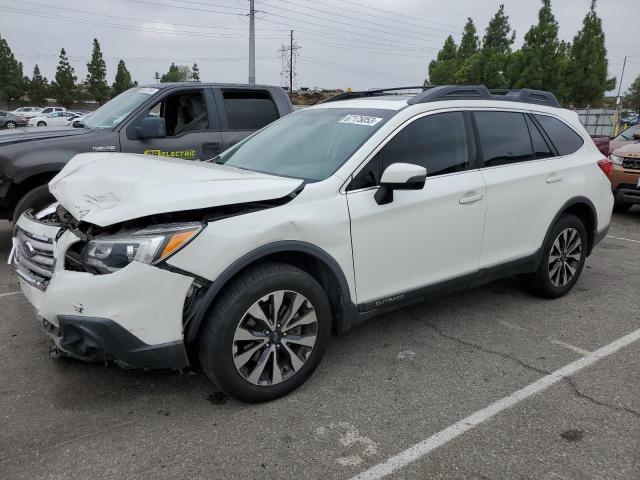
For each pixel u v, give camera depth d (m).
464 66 44.41
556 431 2.95
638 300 5.07
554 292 4.91
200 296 2.86
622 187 9.11
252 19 33.28
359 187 3.41
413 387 3.39
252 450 2.74
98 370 3.49
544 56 32.00
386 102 4.00
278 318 3.12
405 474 2.59
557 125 4.88
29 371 3.47
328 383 3.42
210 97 6.84
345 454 2.73
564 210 4.73
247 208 3.02
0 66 66.06
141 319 2.73
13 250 3.56
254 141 4.39
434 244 3.77
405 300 3.71
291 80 71.62
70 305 2.75
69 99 67.81
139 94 6.68
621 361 3.79
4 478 2.50
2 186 5.47
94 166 3.55
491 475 2.59
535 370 3.64
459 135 4.01
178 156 6.51
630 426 3.00
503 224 4.23
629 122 32.03
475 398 3.28
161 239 2.71
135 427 2.91
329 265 3.24
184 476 2.54
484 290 5.24
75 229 2.93
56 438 2.80
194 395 3.23
